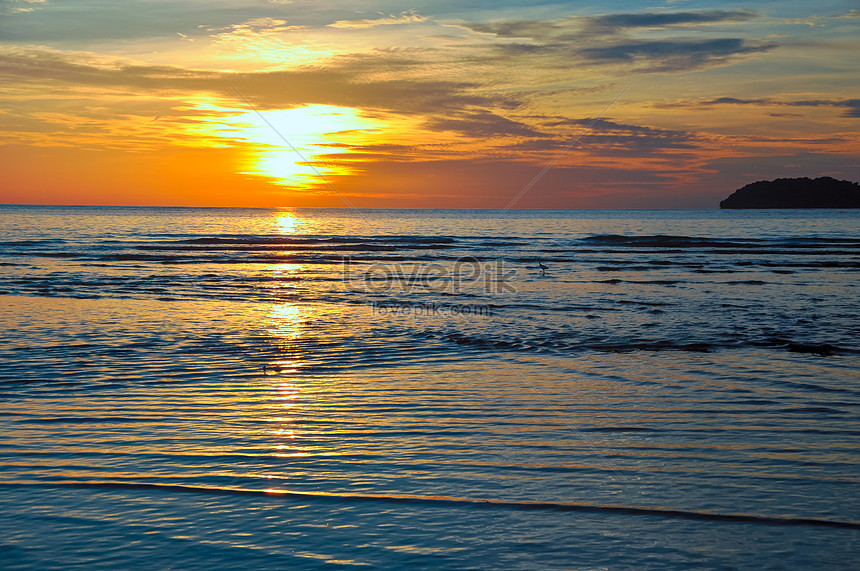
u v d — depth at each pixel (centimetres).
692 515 550
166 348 1245
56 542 495
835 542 505
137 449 692
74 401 872
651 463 665
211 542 497
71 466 643
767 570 466
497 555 483
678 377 1033
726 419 812
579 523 534
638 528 526
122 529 516
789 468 651
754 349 1261
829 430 768
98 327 1467
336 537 507
